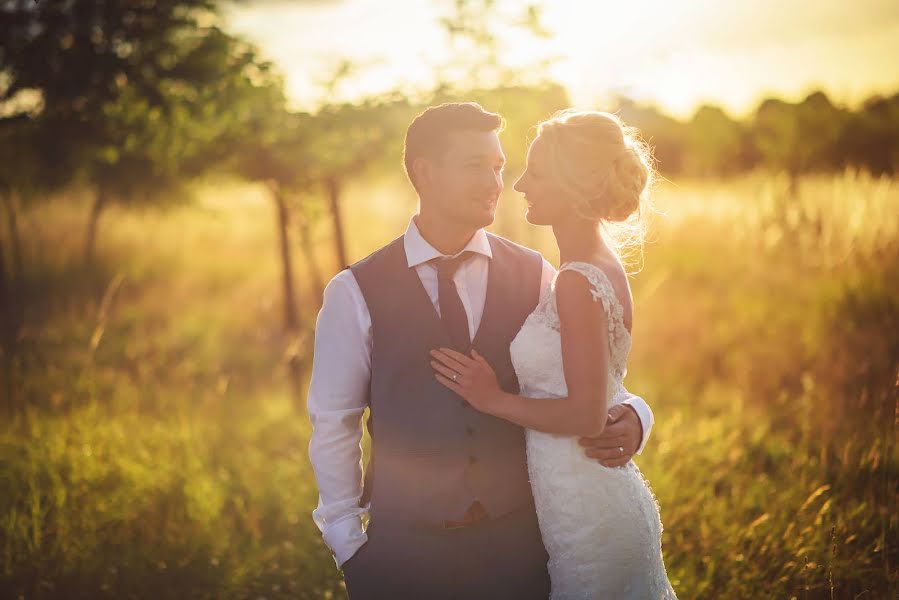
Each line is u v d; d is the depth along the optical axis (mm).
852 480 3799
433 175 2170
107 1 6508
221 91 6691
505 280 2297
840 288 7484
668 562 3455
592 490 2133
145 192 10406
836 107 17766
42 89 6492
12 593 3482
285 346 8453
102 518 4059
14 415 5219
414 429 2189
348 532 2268
